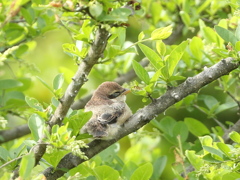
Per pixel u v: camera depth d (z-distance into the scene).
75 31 8.05
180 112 15.62
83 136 8.65
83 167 8.68
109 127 8.59
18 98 12.36
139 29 14.57
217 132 12.06
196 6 14.58
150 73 10.33
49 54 17.03
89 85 15.86
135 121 8.54
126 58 14.29
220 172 8.48
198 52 11.42
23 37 12.45
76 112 8.53
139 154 13.73
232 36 8.77
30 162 6.54
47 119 7.87
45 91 16.23
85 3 7.06
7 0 9.55
